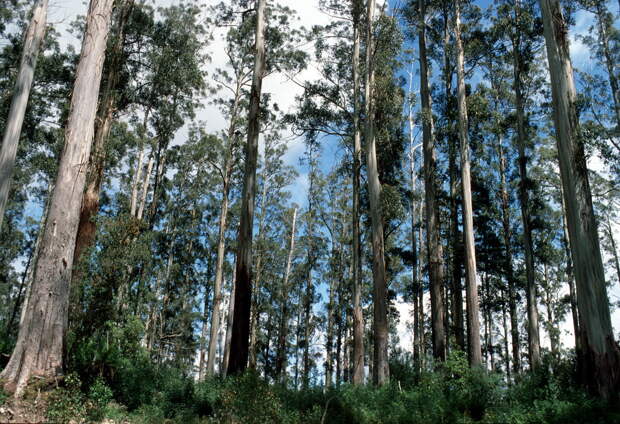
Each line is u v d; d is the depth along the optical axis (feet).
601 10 76.33
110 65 62.34
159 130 99.25
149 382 36.83
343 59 77.41
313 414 33.14
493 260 89.97
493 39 73.26
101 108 58.44
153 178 114.32
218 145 92.53
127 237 44.88
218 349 146.00
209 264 131.13
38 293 31.27
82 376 32.32
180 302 128.06
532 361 65.36
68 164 34.40
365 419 34.09
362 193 84.74
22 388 28.04
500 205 98.32
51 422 24.72
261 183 120.88
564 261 99.30
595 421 30.12
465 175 62.80
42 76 84.99
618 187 91.71
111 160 92.73
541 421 30.58
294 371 146.30
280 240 134.51
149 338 101.71
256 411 31.58
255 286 127.13
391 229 85.15
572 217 40.34
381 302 56.29
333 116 78.64
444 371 47.24
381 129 75.46
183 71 85.10
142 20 79.77
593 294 38.09
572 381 39.37
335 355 146.61
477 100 69.87
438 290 64.34
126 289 45.83
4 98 84.74
